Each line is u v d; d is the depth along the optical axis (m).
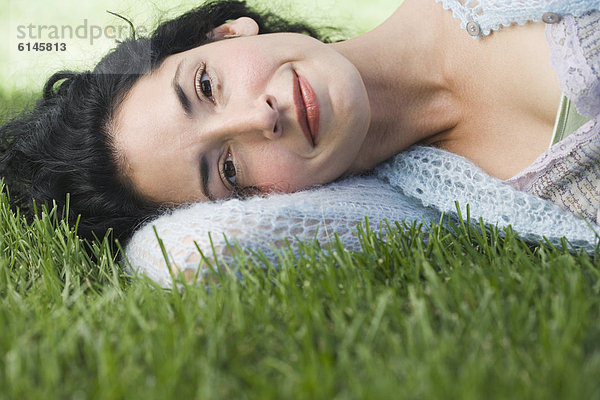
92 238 2.33
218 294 1.66
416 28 2.33
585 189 2.03
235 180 2.18
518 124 2.17
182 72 2.17
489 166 2.20
